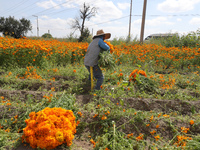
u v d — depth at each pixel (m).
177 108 3.61
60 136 2.25
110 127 2.79
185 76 6.01
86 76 5.68
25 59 7.04
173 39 13.22
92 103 3.64
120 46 11.59
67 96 3.40
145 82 4.85
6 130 2.63
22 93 3.96
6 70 6.47
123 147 2.38
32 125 2.30
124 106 3.64
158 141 2.65
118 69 6.46
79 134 2.76
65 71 6.14
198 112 3.49
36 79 5.09
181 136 2.63
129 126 2.89
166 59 8.24
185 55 8.49
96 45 4.40
